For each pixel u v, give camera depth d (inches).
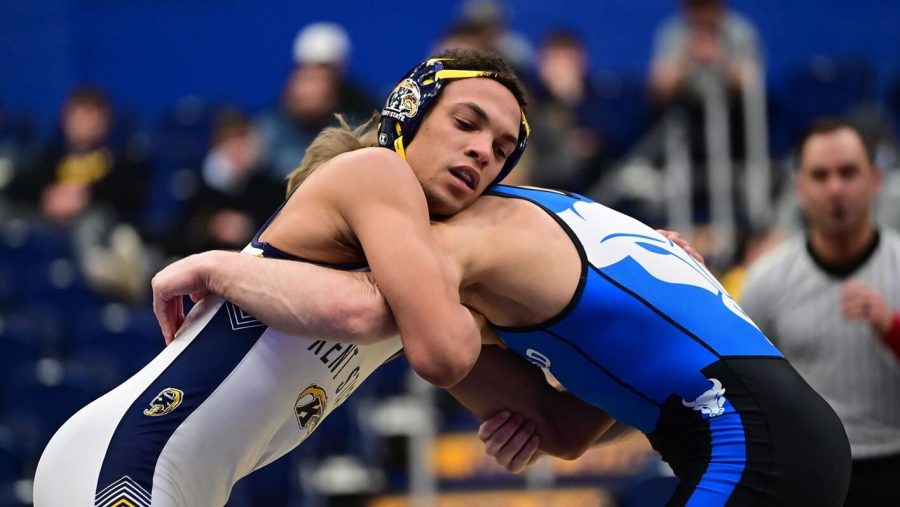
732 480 315.0
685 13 969.5
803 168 518.0
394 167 321.1
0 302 910.4
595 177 922.7
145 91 1368.1
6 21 1391.5
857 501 497.0
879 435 496.1
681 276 337.1
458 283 318.3
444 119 331.9
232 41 1363.2
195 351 325.7
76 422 324.8
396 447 723.4
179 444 319.3
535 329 334.6
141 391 324.2
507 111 334.6
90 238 968.9
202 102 1354.6
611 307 327.3
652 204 879.1
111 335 845.2
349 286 311.6
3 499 709.3
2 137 1239.5
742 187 895.7
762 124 900.0
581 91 1047.0
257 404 324.2
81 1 1381.6
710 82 899.4
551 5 1298.0
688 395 325.7
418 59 1330.0
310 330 309.4
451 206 331.6
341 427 763.4
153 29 1373.0
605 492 706.8
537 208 338.3
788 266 525.3
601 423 376.2
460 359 303.3
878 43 1266.0
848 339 503.5
